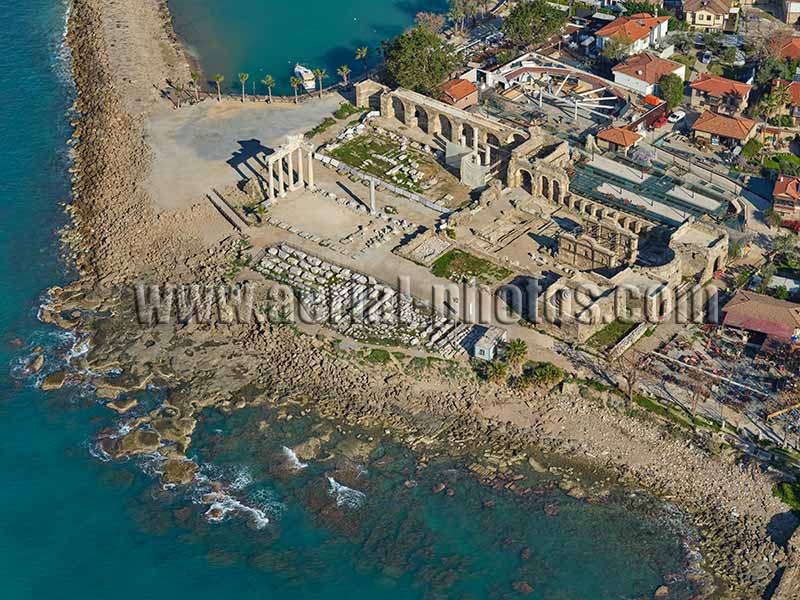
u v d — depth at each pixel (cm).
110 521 16525
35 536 16312
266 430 17938
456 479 16925
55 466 17450
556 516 16288
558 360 18488
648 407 17525
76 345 19875
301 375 18850
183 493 16900
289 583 15462
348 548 15938
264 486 16962
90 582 15625
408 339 19125
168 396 18675
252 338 19625
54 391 18925
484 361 18562
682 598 15062
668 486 16638
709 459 16788
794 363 18088
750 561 15500
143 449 17675
